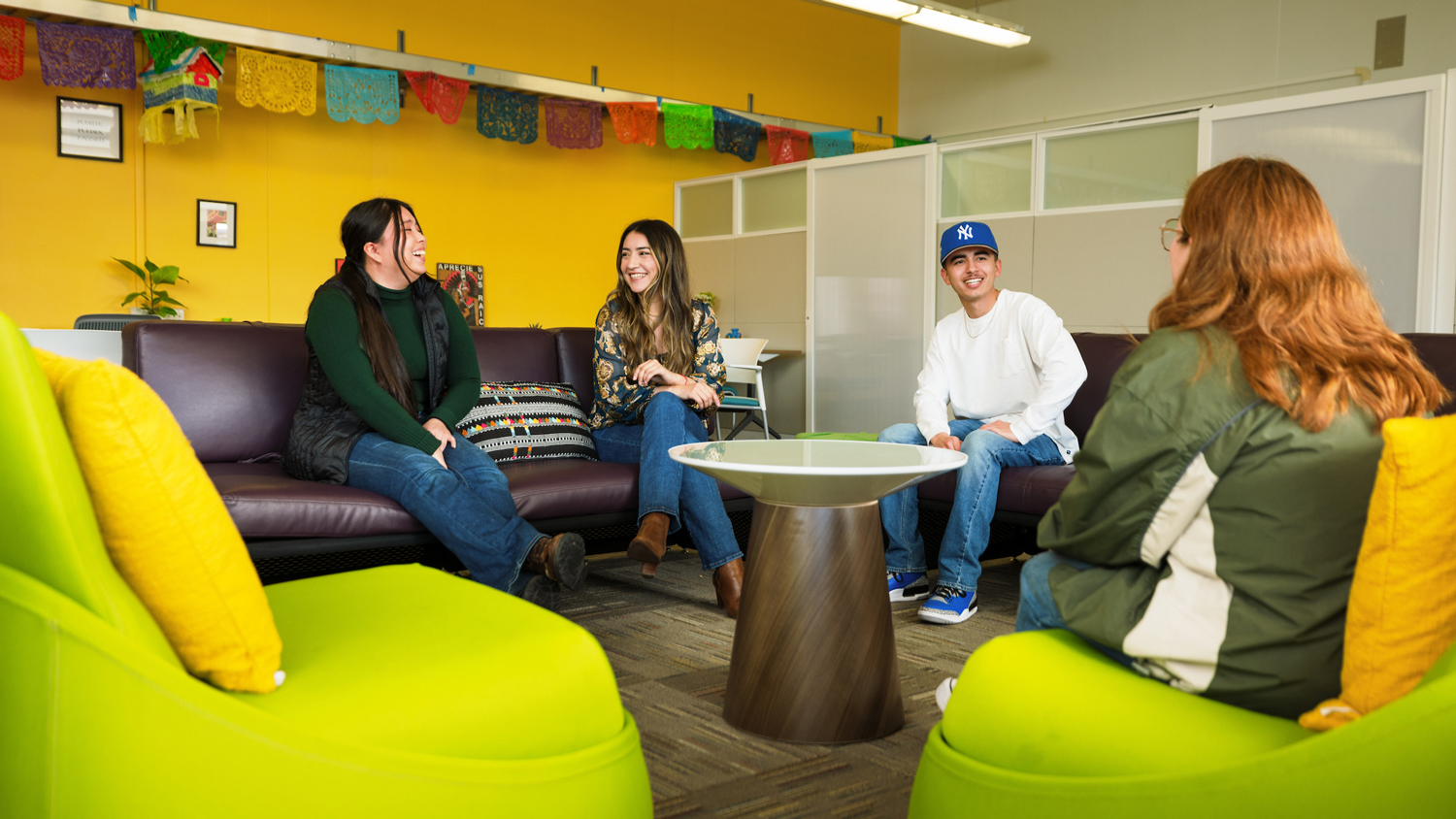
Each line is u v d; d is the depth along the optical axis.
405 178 6.67
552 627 1.18
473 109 6.97
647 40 7.70
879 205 6.16
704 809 1.43
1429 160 4.03
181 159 5.76
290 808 0.86
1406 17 6.45
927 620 2.55
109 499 0.85
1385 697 0.82
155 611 0.89
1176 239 1.16
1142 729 0.93
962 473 2.55
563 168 7.45
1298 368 0.93
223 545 0.90
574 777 1.04
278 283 6.15
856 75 9.03
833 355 6.50
